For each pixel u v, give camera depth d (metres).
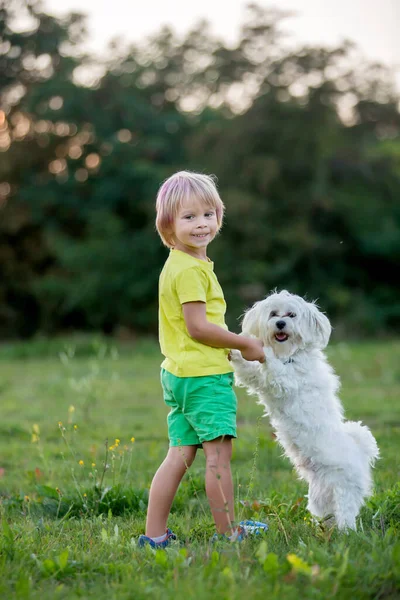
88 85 28.84
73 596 3.04
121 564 3.35
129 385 11.83
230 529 3.68
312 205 28.03
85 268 27.53
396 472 5.52
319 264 29.12
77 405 9.75
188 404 3.80
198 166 27.94
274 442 6.45
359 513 4.18
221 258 26.81
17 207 28.80
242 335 4.32
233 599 2.82
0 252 29.44
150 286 27.67
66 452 6.72
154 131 29.38
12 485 5.61
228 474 3.77
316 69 27.78
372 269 30.73
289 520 4.17
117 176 28.58
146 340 24.11
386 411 8.88
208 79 29.23
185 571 3.20
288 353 4.33
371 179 29.30
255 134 27.56
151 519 3.83
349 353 16.19
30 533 3.93
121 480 5.50
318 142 27.52
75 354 19.16
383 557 3.21
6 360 18.08
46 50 27.39
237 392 10.34
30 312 30.19
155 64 29.92
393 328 28.94
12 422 8.60
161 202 4.07
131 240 28.17
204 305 3.84
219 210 4.08
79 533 3.99
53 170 29.50
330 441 4.11
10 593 3.04
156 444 7.09
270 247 27.55
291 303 4.35
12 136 28.88
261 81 28.05
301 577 3.06
